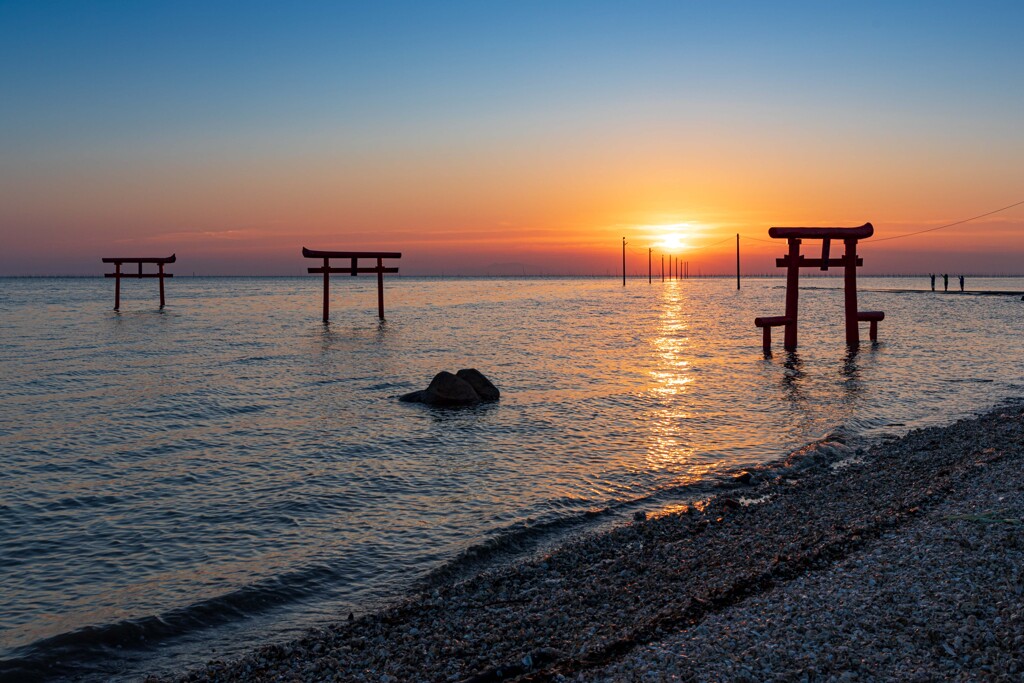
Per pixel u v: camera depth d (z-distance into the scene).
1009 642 6.24
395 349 41.69
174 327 56.97
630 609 8.46
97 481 15.20
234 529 12.33
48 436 19.42
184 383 28.72
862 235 38.34
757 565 9.25
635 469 16.08
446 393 23.84
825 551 9.09
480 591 9.62
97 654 8.28
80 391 26.73
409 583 10.16
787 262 38.22
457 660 7.55
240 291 164.00
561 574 10.15
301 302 105.44
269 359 36.72
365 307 91.62
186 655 8.27
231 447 18.25
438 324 61.88
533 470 16.03
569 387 27.78
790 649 6.55
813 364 34.00
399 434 19.69
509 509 13.34
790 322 37.97
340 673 7.45
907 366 32.78
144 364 34.47
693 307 93.56
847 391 26.42
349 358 37.31
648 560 10.39
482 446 18.30
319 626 8.89
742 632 7.02
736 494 13.84
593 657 6.90
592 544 11.26
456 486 14.83
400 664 7.54
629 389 27.22
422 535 12.01
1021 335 45.91
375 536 11.97
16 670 7.85
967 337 44.88
